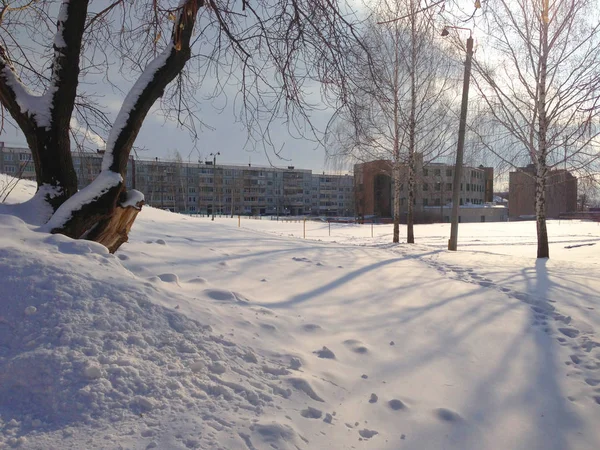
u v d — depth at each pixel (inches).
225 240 392.8
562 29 478.0
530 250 711.7
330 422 115.5
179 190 3127.5
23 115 220.1
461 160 604.7
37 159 222.8
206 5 228.2
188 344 133.0
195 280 219.9
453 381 153.0
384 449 108.7
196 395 111.0
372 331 195.5
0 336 118.9
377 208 2650.1
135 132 227.6
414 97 693.9
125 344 123.7
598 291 298.8
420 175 973.8
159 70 228.5
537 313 241.4
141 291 153.8
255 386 122.6
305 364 144.6
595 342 193.9
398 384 146.3
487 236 1011.3
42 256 155.7
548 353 183.5
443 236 1011.3
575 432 125.3
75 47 223.9
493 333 204.8
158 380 112.7
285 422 107.7
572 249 684.1
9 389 103.2
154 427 95.8
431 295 267.4
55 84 221.9
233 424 101.3
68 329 121.8
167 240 335.6
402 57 578.6
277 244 415.2
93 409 99.3
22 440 87.8
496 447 116.0
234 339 146.6
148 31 255.0
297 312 205.5
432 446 113.3
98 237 214.7
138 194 232.8
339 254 396.5
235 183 3558.1
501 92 532.1
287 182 3833.7
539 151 518.6
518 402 141.1
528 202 2605.8
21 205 216.8
